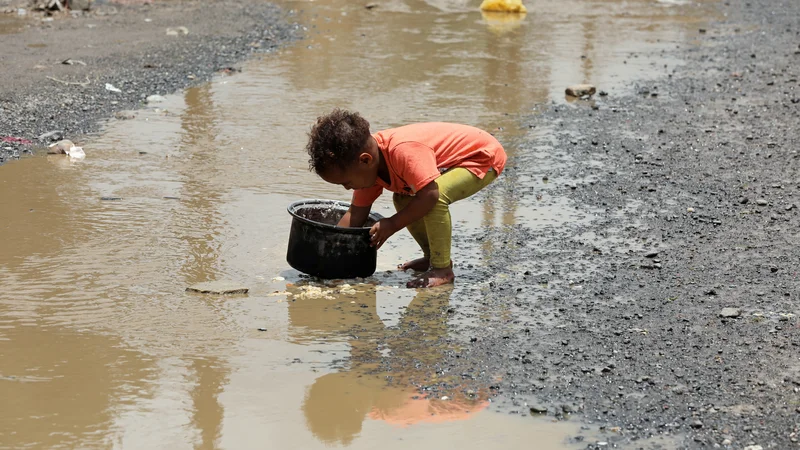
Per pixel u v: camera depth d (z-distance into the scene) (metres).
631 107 17.97
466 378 7.62
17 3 26.80
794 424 6.91
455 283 9.75
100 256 10.10
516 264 10.28
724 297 9.27
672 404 7.20
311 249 9.61
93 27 24.17
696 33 26.62
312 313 8.88
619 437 6.74
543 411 7.09
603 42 24.97
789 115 17.12
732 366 7.81
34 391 7.18
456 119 16.83
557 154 14.77
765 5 32.28
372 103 17.81
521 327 8.61
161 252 10.30
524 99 18.55
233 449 6.50
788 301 9.15
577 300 9.25
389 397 7.30
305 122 16.38
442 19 27.89
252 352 7.99
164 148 14.56
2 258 9.91
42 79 18.31
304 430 6.77
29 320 8.45
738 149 14.95
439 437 6.71
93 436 6.59
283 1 29.56
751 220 11.62
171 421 6.83
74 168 13.36
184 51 21.64
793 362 7.87
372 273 9.95
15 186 12.41
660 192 12.85
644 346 8.19
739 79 20.44
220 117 16.52
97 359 7.75
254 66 20.67
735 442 6.68
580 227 11.48
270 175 13.39
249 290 9.39
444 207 9.60
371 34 24.97
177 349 8.00
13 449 6.38
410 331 8.52
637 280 9.77
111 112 16.52
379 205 12.44
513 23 27.67
